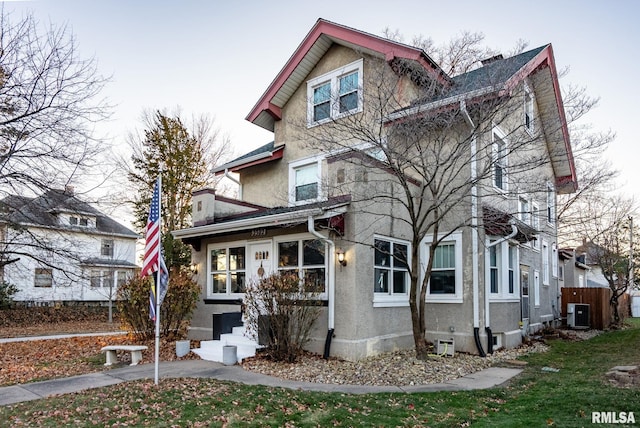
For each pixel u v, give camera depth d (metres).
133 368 8.77
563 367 9.23
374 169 10.34
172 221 24.20
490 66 10.62
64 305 24.41
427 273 9.72
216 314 11.43
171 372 8.32
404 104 11.36
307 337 10.01
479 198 10.84
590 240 19.50
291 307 9.30
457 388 7.28
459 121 10.76
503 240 10.95
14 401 6.39
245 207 13.93
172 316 12.55
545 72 13.32
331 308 9.75
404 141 10.65
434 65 10.70
